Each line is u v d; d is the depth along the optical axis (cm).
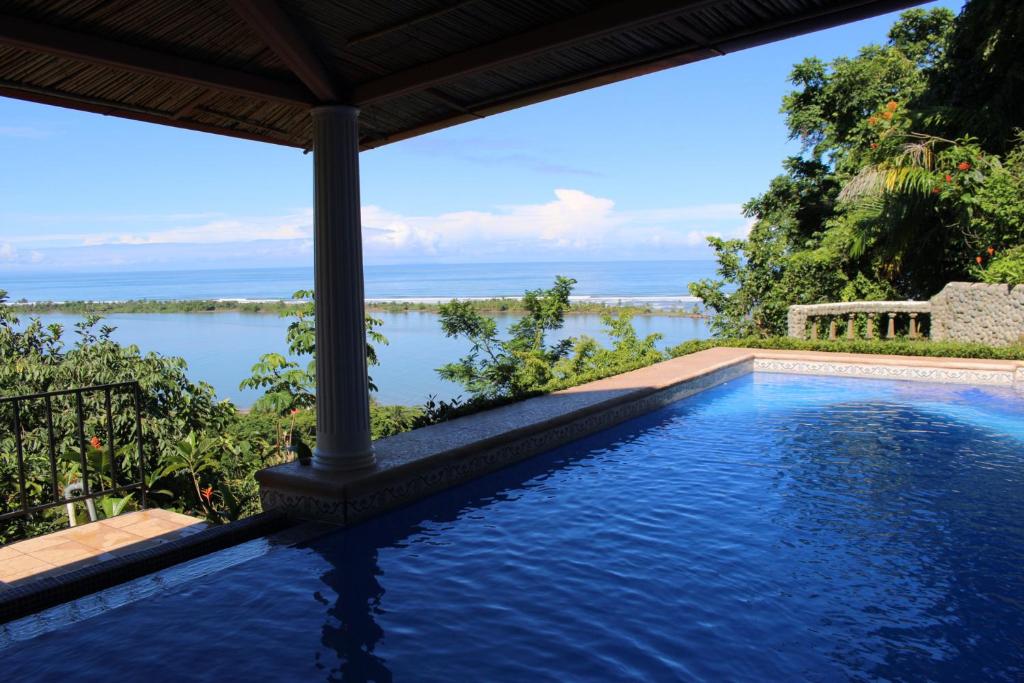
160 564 371
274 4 338
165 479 714
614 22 339
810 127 1588
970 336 1048
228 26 355
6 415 805
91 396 850
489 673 263
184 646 288
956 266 1215
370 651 282
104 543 392
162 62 366
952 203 1089
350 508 433
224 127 488
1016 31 1072
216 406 977
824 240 1381
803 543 393
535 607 319
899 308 1130
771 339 1123
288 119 498
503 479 532
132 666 272
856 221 1290
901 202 1161
